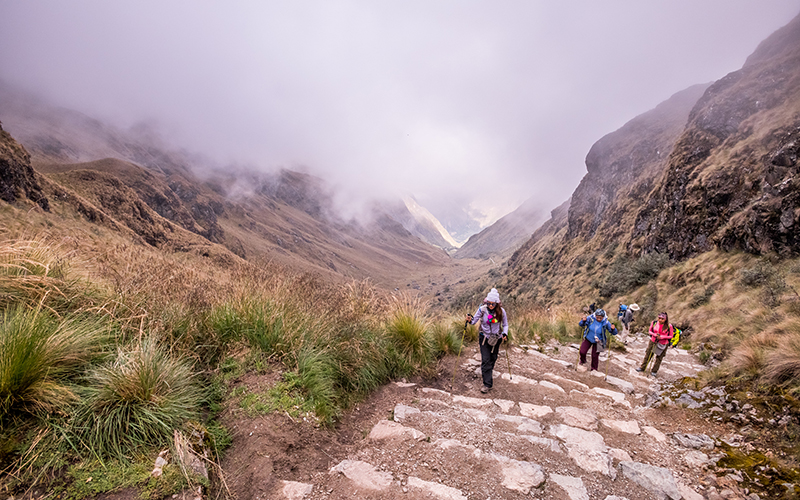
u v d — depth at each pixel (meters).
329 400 3.99
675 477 3.30
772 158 21.17
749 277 15.09
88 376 2.79
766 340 6.23
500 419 4.37
